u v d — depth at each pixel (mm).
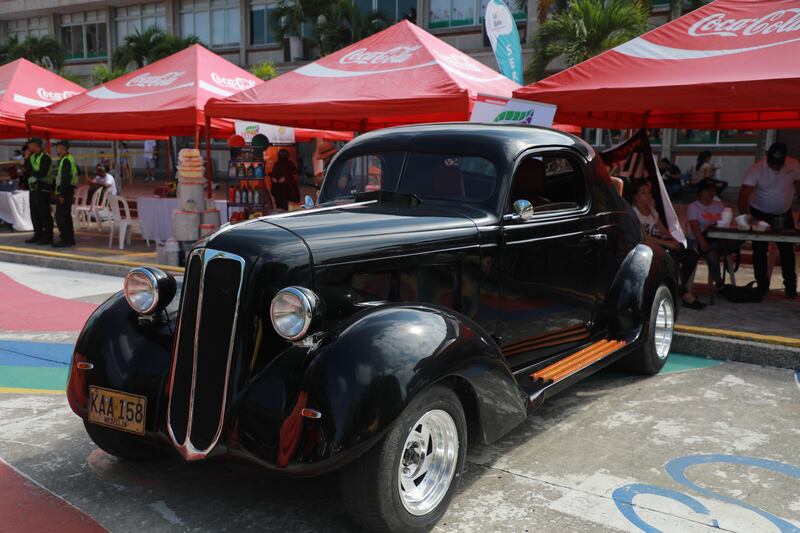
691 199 20656
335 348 2975
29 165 12828
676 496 3570
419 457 3217
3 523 3312
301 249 3246
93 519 3359
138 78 12703
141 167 38469
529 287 4363
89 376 3539
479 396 3332
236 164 10391
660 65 7402
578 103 7367
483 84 9711
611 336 5176
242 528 3277
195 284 3250
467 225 3926
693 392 5164
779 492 3615
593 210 4930
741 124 9945
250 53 34625
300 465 2857
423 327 3166
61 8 39656
